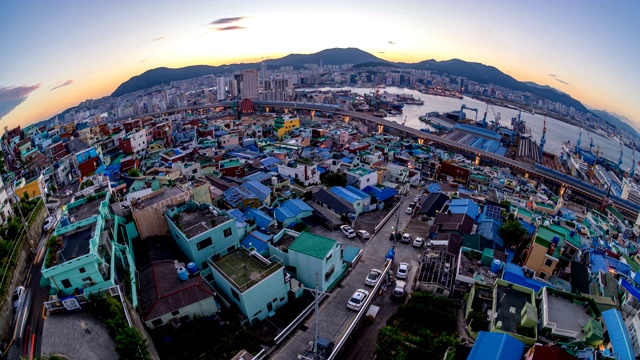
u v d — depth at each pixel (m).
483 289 40.22
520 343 29.33
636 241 85.00
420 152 122.00
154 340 32.53
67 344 28.38
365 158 97.75
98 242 34.38
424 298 41.91
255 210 57.84
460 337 36.59
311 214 61.78
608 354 29.80
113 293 32.09
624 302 42.62
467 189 89.62
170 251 42.97
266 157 97.88
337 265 45.44
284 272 42.12
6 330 31.33
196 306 34.72
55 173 79.00
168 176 68.69
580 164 178.00
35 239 47.91
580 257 56.47
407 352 33.84
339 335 36.62
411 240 58.19
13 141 95.69
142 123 127.50
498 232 58.81
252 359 29.50
